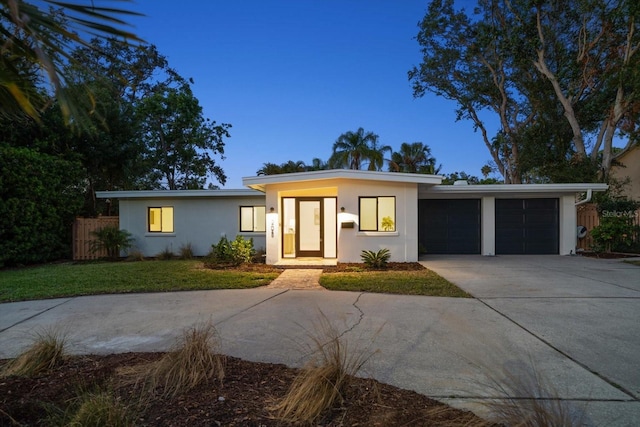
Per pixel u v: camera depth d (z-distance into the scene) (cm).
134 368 329
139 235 1539
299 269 1091
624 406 285
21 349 422
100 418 232
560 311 578
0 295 730
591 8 1730
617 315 552
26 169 1268
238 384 303
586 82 1848
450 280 870
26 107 205
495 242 1465
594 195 1541
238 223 1524
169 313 587
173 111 2447
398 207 1206
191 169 2672
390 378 336
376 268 1074
